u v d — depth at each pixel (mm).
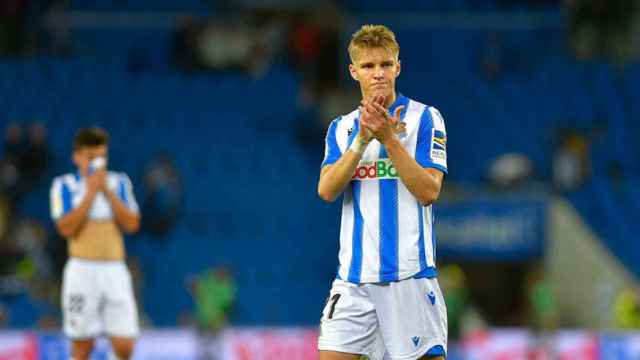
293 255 75438
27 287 64625
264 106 88125
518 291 81688
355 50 20750
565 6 96625
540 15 96688
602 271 74062
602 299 72812
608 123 87500
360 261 20953
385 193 20922
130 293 35375
